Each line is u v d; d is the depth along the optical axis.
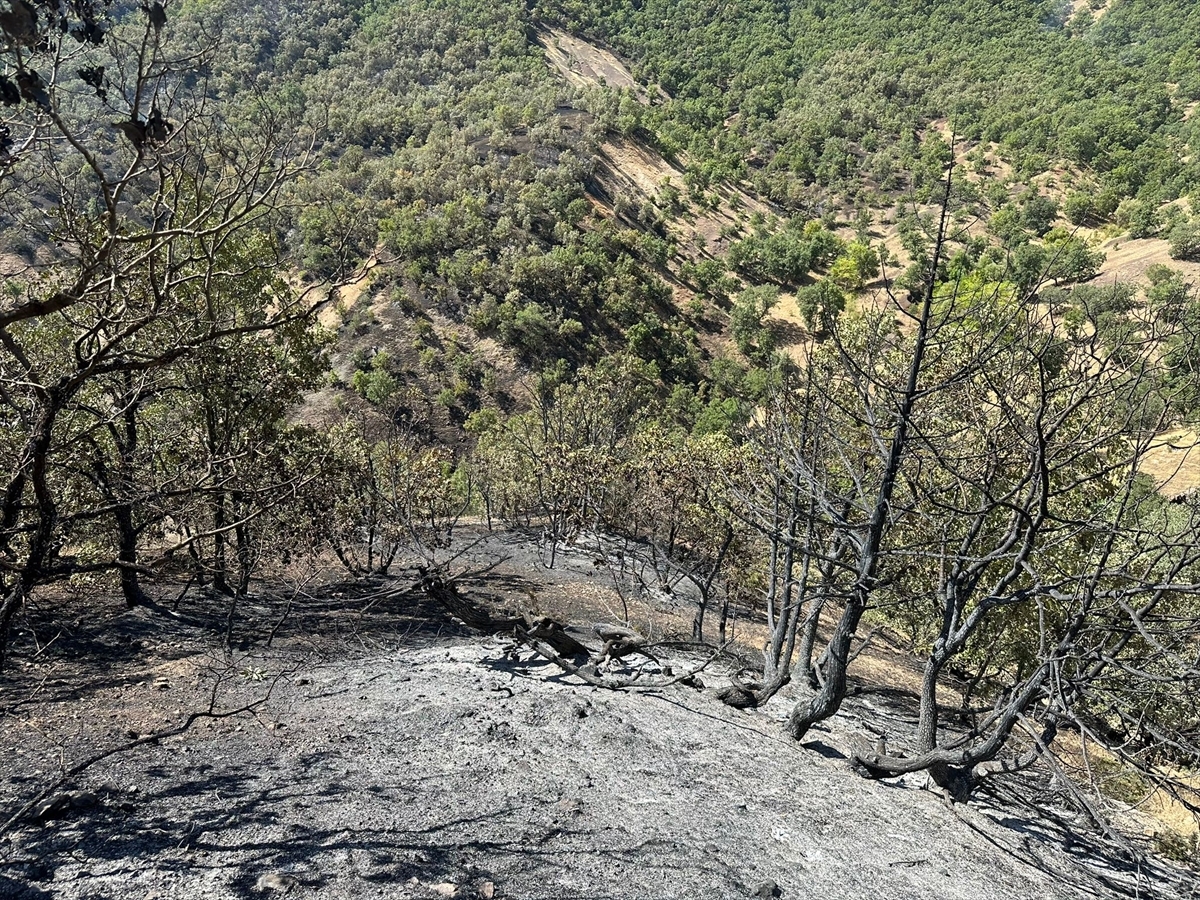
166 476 8.47
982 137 151.25
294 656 10.45
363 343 77.00
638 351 84.44
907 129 166.75
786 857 5.95
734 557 16.12
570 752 7.55
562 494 22.53
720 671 12.82
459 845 5.35
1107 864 8.39
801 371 11.05
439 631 12.80
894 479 7.96
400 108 136.50
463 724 7.96
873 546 8.13
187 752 6.56
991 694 14.48
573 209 105.69
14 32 2.73
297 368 13.73
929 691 8.61
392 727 7.72
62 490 9.78
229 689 8.65
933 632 14.19
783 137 176.38
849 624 8.67
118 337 4.47
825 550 11.30
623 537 25.48
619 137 145.38
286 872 4.66
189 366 11.30
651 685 10.18
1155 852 9.40
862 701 13.67
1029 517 7.18
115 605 12.20
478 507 34.06
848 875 5.82
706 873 5.39
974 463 9.50
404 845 5.22
